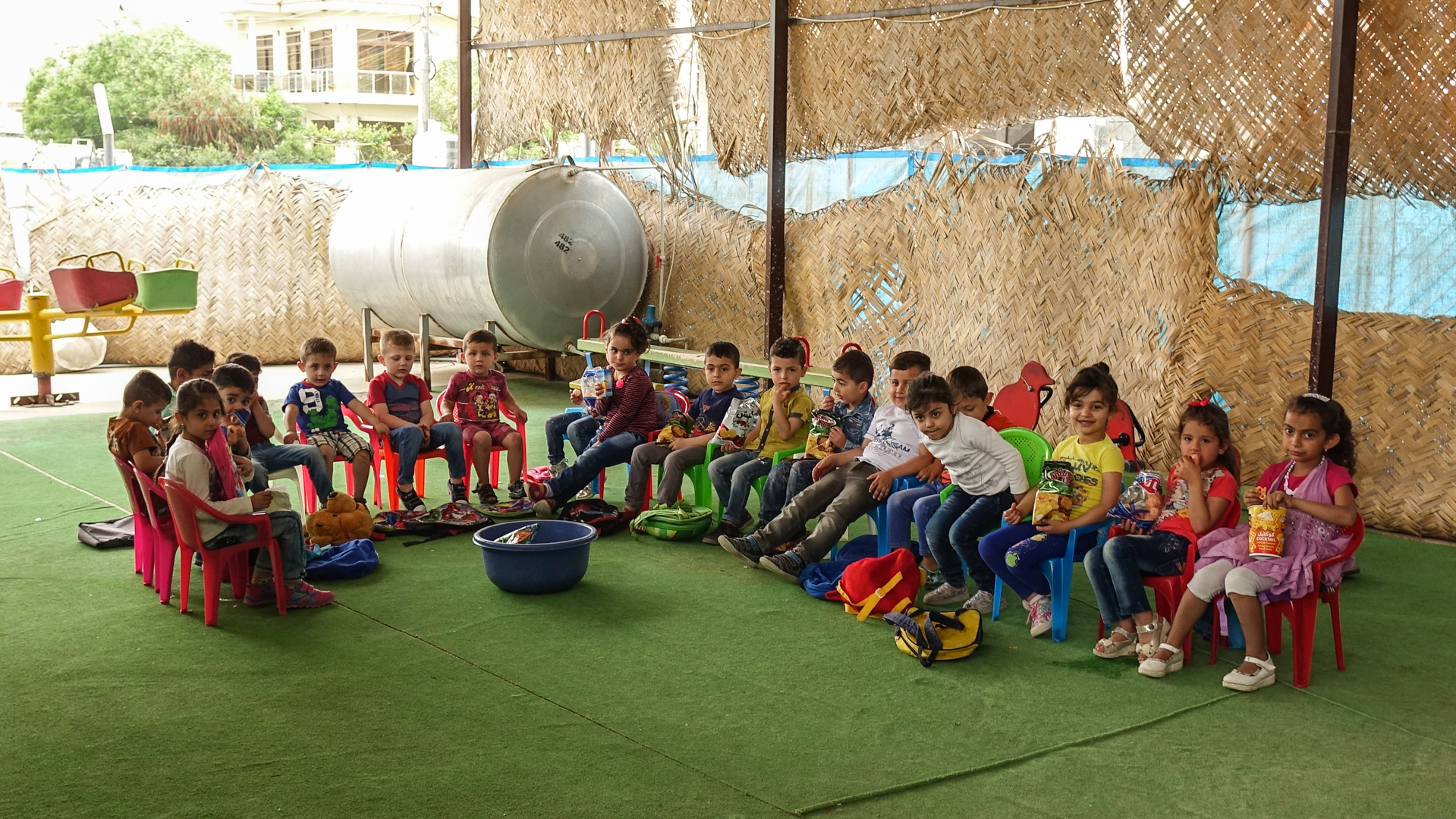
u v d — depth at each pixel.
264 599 4.46
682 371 8.39
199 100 35.59
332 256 10.90
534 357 10.35
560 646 4.03
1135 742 3.29
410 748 3.18
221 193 11.91
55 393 10.00
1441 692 3.68
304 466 5.56
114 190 11.93
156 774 3.01
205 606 4.23
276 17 38.09
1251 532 3.74
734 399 5.81
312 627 4.21
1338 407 3.76
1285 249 6.22
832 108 7.96
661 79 9.30
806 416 5.43
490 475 6.58
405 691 3.60
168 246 11.87
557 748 3.19
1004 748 3.24
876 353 8.17
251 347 12.04
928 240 7.77
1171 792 2.97
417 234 9.83
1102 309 6.79
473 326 9.79
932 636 3.90
